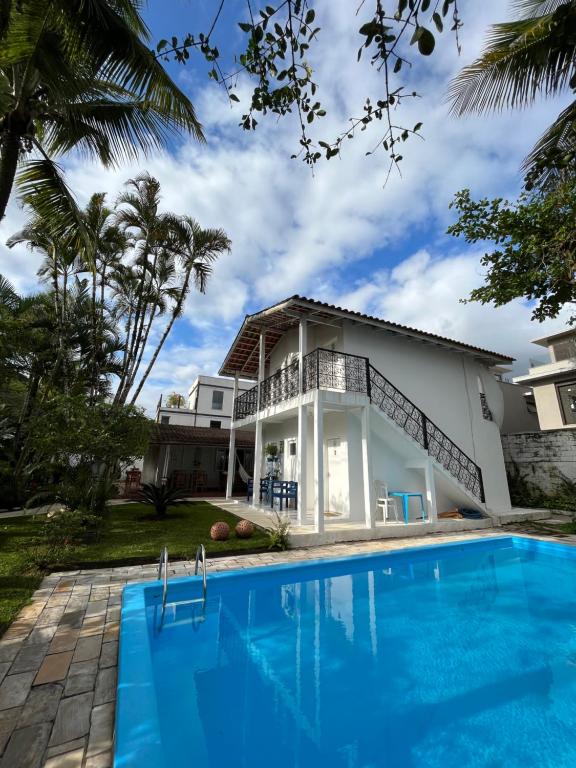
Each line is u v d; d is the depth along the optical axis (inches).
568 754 89.8
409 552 253.4
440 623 165.0
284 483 401.1
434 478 358.0
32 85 196.1
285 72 85.5
